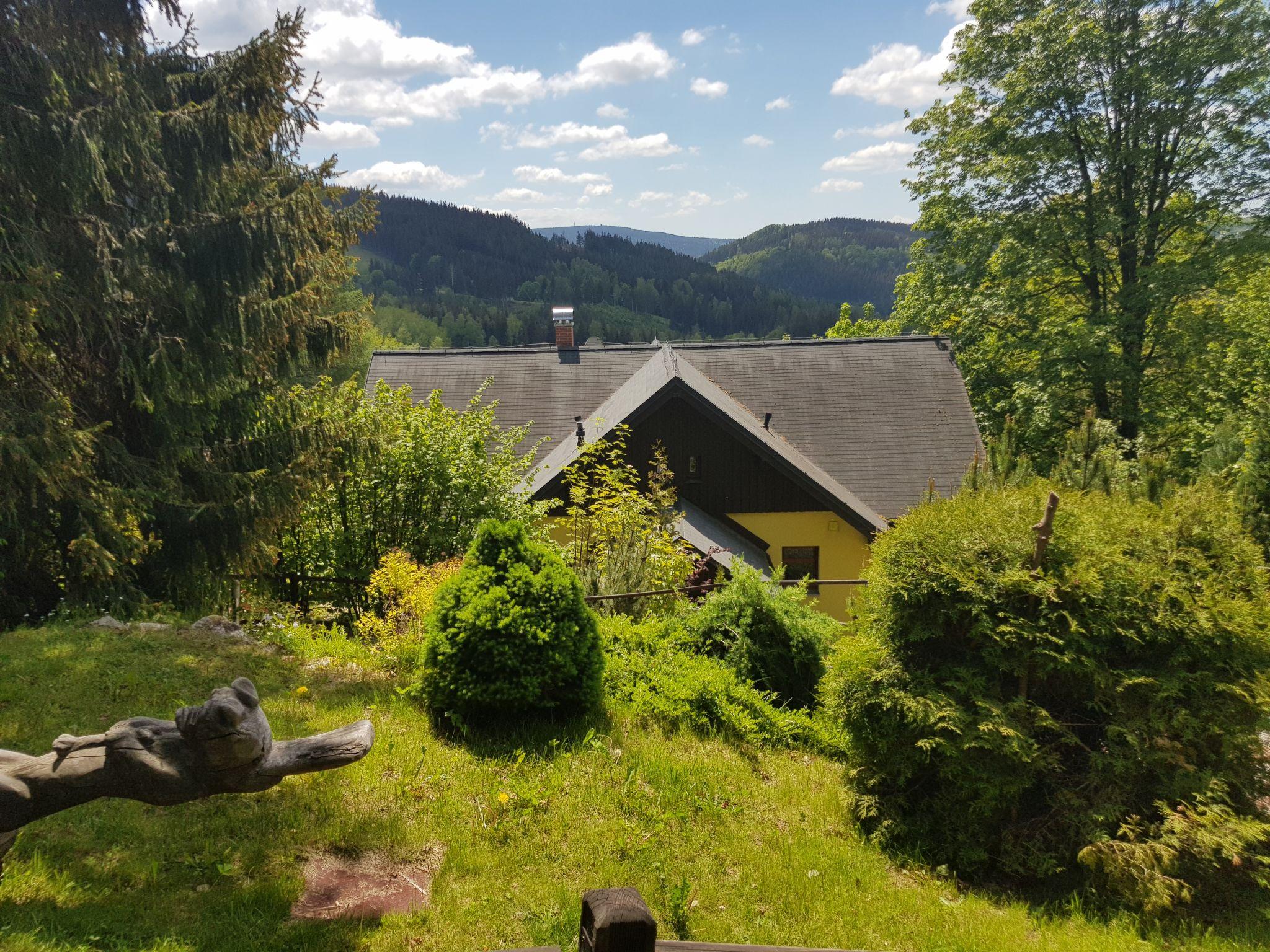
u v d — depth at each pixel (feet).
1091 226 77.56
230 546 35.47
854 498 63.57
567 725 23.02
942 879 19.72
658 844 18.01
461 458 41.81
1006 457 41.29
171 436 35.24
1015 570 20.68
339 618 38.11
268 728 12.09
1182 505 21.84
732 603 31.73
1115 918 17.80
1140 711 19.93
